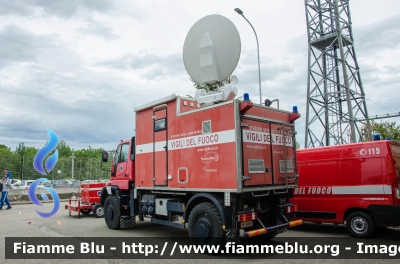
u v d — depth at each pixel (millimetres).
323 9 23859
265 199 7273
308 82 23641
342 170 8562
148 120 8695
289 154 7543
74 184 23047
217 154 6594
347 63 23391
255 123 6727
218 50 7699
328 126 23391
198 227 6648
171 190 7715
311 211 9078
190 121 7297
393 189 7625
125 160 9828
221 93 7141
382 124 24125
